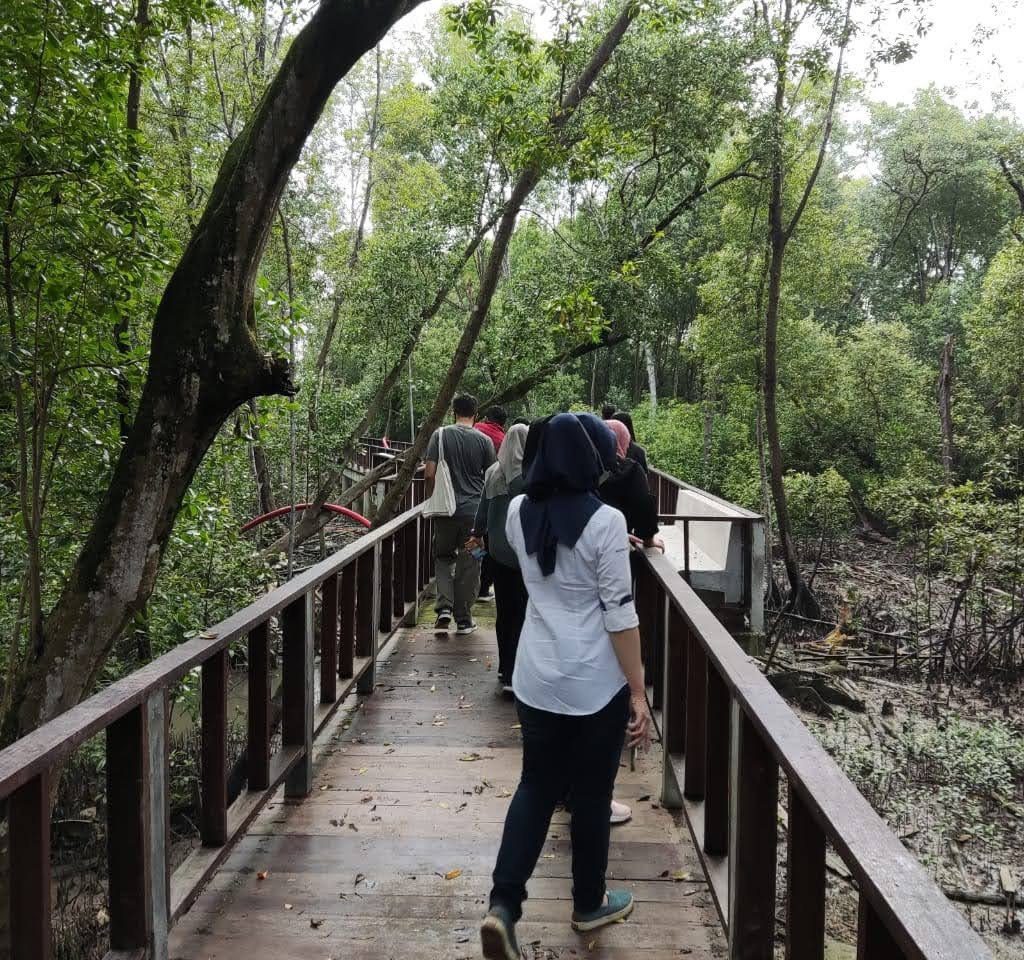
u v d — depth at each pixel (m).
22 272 4.40
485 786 4.10
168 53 10.68
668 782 3.84
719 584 7.86
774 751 1.84
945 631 10.69
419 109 16.48
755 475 18.31
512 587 5.07
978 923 4.70
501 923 2.40
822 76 12.23
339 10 3.39
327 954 2.73
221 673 2.94
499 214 13.16
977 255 35.03
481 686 5.71
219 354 3.65
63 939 4.12
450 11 7.91
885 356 21.25
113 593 3.71
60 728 1.89
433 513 6.78
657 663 4.30
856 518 20.45
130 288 4.75
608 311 13.65
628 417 6.53
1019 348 18.06
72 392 4.98
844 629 11.27
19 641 4.97
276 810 3.83
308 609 3.92
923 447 20.73
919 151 30.42
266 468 13.38
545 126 9.70
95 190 4.35
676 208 14.56
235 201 3.59
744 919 2.22
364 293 14.70
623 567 2.47
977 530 11.12
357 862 3.34
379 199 17.44
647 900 3.07
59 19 3.99
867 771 6.69
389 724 5.00
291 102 3.53
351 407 15.40
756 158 13.32
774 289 13.16
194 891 2.69
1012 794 6.34
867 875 1.27
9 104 4.11
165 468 3.74
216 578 7.27
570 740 2.60
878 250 33.62
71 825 5.66
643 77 12.27
